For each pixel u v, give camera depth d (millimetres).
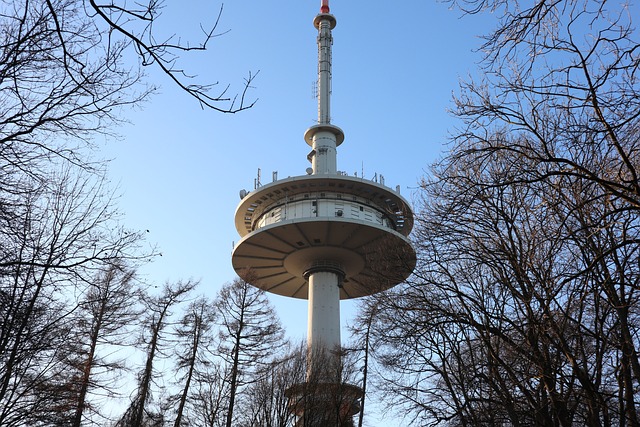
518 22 8945
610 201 9984
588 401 14703
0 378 16859
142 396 34094
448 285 20156
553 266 16188
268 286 62500
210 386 36219
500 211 17234
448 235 19109
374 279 30250
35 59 9898
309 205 54594
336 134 64188
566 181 14055
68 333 19141
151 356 35656
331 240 53750
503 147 12781
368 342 38500
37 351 17547
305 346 42906
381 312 26141
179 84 7379
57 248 15086
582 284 14695
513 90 10336
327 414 37031
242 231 61906
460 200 15125
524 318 16562
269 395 36812
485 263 18188
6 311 15219
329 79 67375
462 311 19922
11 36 9883
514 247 17047
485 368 21625
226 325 38844
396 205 56719
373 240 53188
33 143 10945
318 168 61156
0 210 11711
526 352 16453
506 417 19109
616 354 15594
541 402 16281
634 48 8750
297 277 60938
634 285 12898
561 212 14484
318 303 54625
